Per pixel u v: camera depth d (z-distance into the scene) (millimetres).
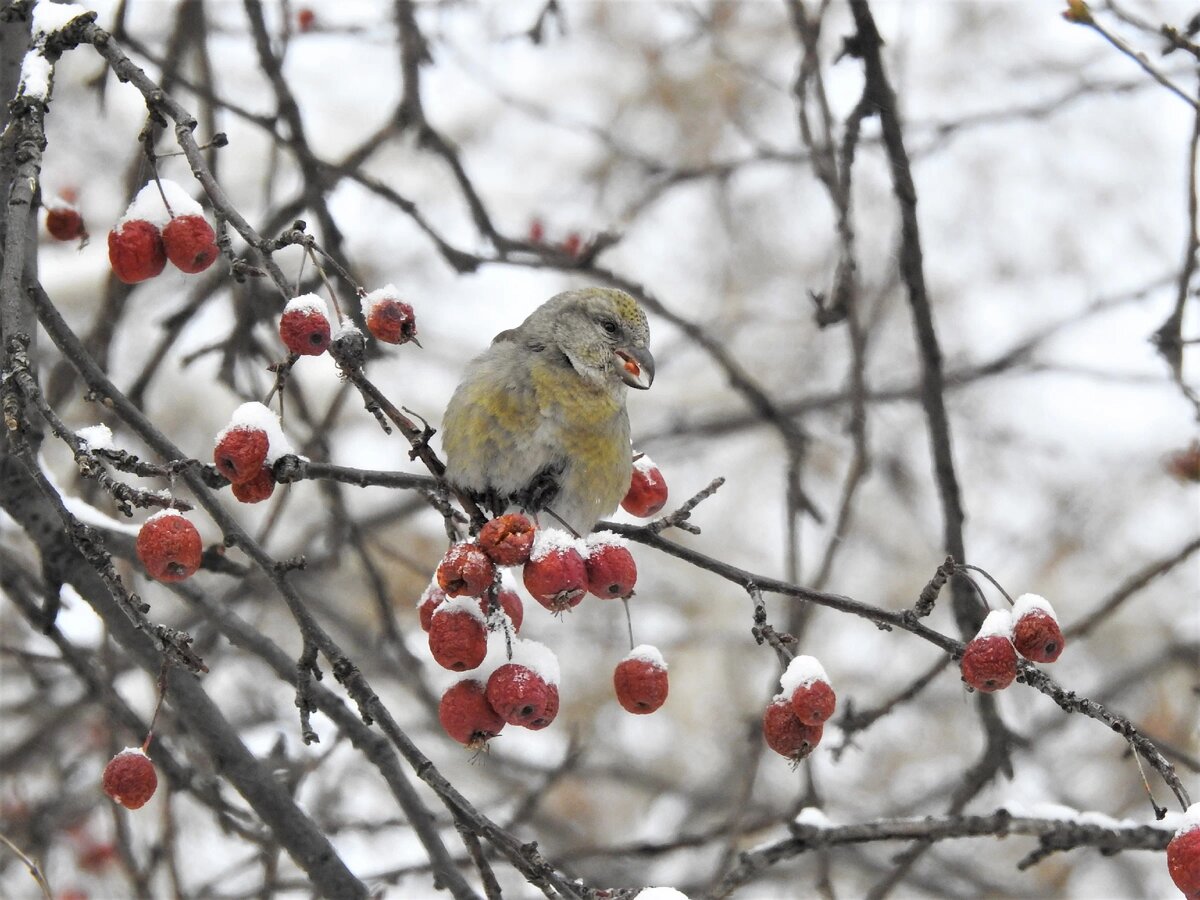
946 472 7973
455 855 9875
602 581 5344
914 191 8172
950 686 15125
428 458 5301
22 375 4609
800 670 5254
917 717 15078
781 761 14586
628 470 7691
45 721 11016
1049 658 5207
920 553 15562
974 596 7801
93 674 7930
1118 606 8375
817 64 8820
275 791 7254
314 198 8922
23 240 4945
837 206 8625
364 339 5000
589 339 7656
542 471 7473
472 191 9594
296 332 4945
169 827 8750
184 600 7527
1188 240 7930
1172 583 14914
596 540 5406
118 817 9211
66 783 10992
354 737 7375
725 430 12945
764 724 5352
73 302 13703
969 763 14422
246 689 12367
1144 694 14562
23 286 5992
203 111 9727
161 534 4910
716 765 14914
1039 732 13883
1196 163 7855
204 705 7301
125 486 4531
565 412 7465
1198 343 8039
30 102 5164
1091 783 14078
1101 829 7219
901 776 14820
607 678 15203
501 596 5453
